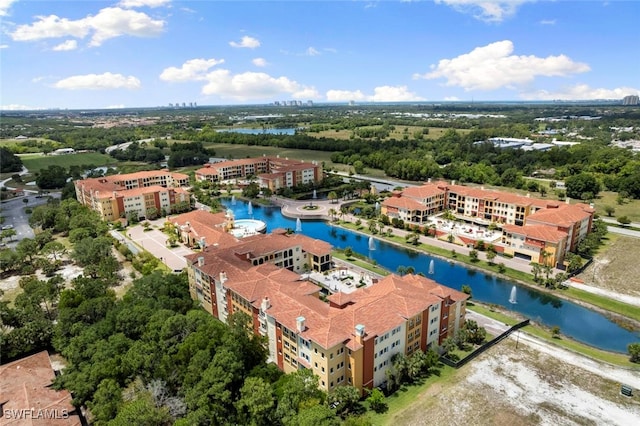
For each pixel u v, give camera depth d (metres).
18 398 71.94
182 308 96.31
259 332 90.12
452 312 95.19
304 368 74.44
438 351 90.12
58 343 86.25
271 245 123.12
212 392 64.44
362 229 182.75
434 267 143.12
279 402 64.69
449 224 181.62
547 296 120.75
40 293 103.50
